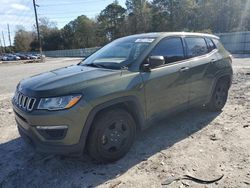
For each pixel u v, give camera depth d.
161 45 4.17
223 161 3.48
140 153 3.81
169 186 3.00
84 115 3.15
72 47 92.44
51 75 3.70
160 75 3.96
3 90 10.03
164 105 4.12
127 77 3.59
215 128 4.65
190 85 4.55
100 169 3.43
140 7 69.00
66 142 3.13
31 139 3.31
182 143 4.09
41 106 3.09
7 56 62.31
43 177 3.34
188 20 57.50
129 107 3.73
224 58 5.48
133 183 3.10
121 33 74.75
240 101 6.36
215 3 49.78
